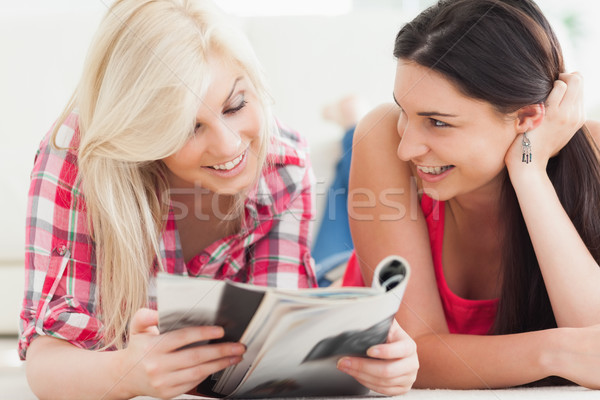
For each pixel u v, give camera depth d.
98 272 1.38
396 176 1.52
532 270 1.47
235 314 0.98
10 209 2.13
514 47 1.29
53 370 1.14
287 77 2.62
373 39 2.64
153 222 1.42
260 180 1.52
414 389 1.29
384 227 1.51
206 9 1.28
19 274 2.13
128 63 1.25
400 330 1.16
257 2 3.00
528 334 1.24
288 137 1.69
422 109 1.30
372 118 1.57
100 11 2.63
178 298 0.96
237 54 1.28
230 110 1.29
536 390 1.20
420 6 2.70
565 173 1.47
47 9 2.76
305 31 2.66
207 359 1.02
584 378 1.17
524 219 1.41
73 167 1.39
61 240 1.34
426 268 1.49
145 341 1.05
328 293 0.94
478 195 1.51
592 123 1.60
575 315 1.32
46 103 2.53
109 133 1.29
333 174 2.37
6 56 2.54
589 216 1.46
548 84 1.36
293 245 1.63
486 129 1.32
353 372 1.08
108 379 1.08
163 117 1.24
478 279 1.64
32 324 1.26
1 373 1.68
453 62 1.26
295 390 1.13
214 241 1.56
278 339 0.98
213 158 1.31
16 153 2.25
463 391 1.21
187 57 1.21
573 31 3.92
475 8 1.29
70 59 2.58
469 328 1.61
